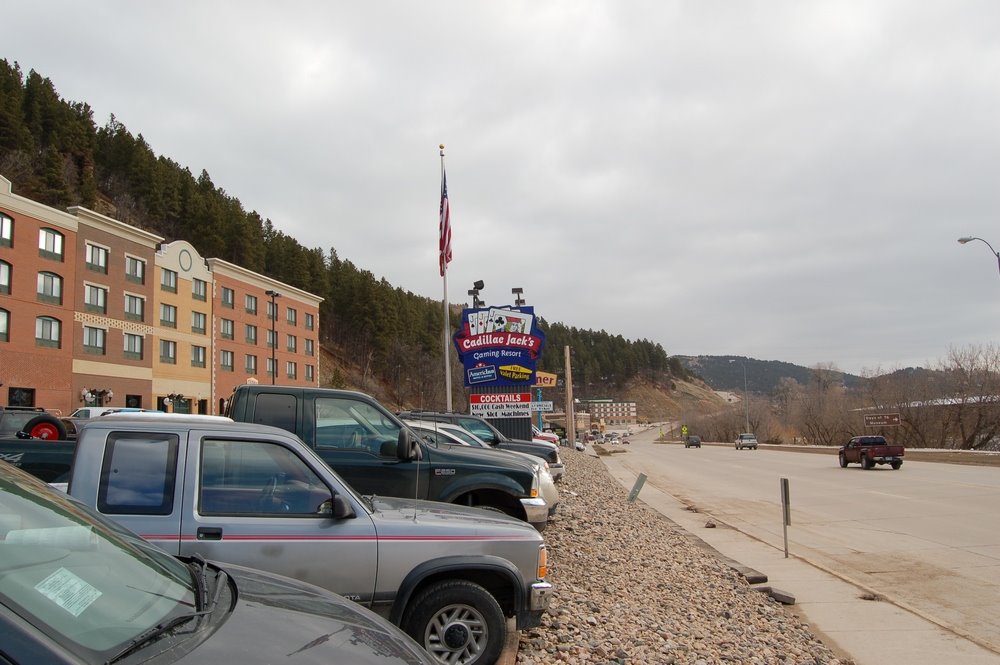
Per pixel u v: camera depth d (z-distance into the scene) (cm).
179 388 5516
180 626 252
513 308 2516
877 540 1388
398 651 287
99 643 221
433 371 6875
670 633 727
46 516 283
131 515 467
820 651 738
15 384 4122
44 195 7738
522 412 2461
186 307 5631
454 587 511
